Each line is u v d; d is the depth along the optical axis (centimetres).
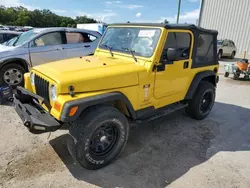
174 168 304
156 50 321
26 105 312
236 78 955
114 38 384
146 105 339
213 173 296
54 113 254
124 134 303
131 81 304
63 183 264
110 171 290
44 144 343
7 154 312
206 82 464
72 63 325
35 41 614
